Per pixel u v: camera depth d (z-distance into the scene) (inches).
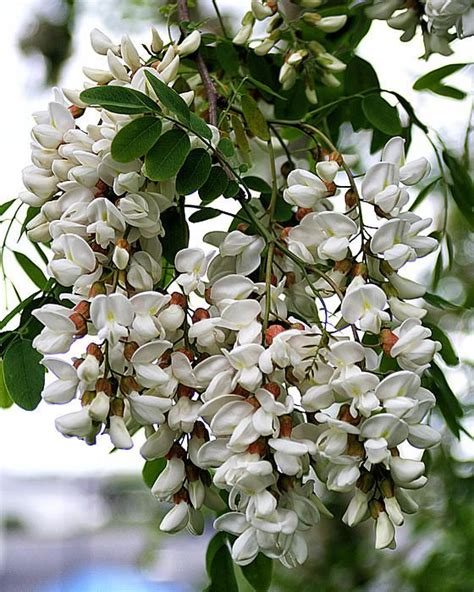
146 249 20.8
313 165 26.9
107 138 20.5
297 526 19.7
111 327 19.5
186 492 20.7
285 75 24.8
